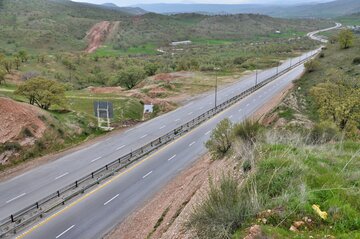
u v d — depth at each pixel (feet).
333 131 72.38
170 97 221.05
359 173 30.86
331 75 186.29
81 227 72.13
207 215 25.66
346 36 298.56
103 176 97.40
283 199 25.63
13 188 94.79
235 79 280.51
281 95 190.29
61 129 135.74
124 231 68.64
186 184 80.94
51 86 157.89
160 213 68.33
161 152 120.98
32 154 118.32
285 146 40.78
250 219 24.48
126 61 423.64
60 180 99.71
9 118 120.47
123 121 165.48
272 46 539.29
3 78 234.99
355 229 22.44
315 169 32.40
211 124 156.15
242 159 45.80
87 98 195.93
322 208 24.67
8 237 68.28
